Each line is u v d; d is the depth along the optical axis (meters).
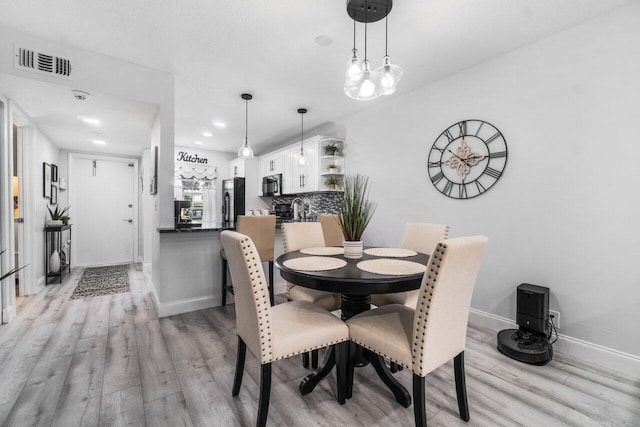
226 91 3.35
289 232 2.53
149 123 3.58
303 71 2.88
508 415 1.54
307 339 1.46
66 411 1.54
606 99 2.02
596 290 2.08
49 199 4.36
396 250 2.34
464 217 2.84
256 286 1.35
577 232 2.15
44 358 2.07
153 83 2.83
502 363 2.05
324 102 3.68
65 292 3.72
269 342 1.37
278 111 4.00
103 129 3.87
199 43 2.40
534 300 2.18
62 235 4.87
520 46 2.43
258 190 6.36
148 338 2.41
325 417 1.52
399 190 3.48
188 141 5.66
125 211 5.79
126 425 1.45
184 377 1.86
